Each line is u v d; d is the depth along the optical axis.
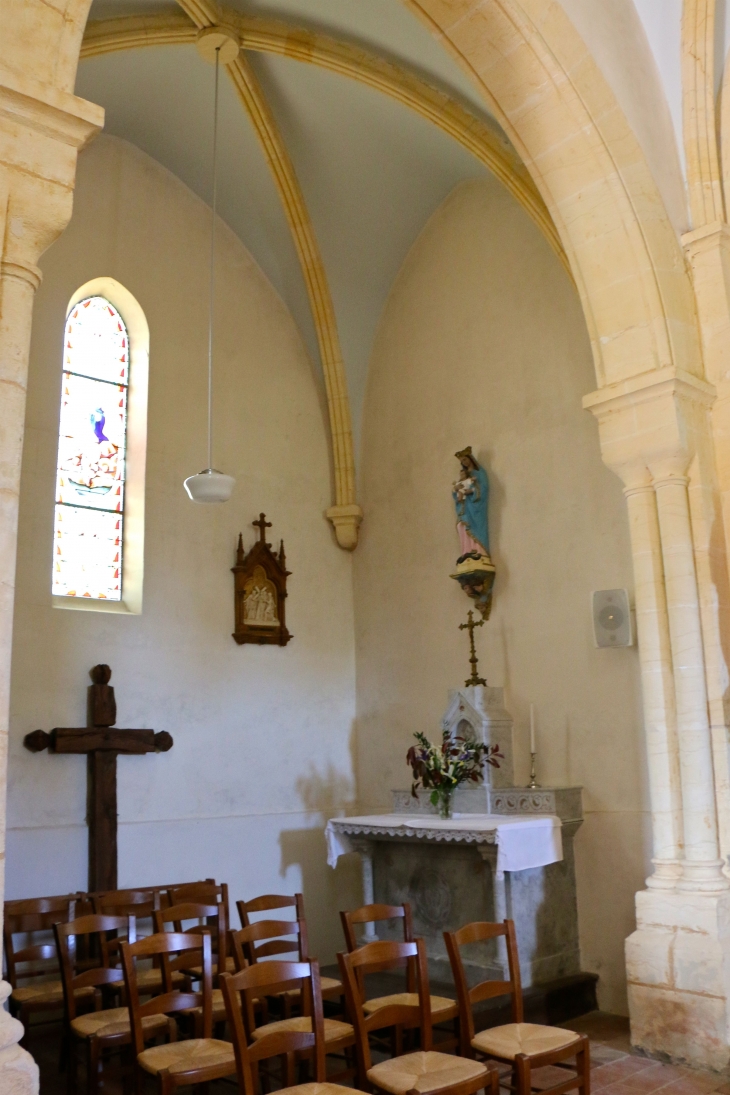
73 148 4.14
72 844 8.81
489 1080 4.66
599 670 8.91
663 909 6.86
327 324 11.45
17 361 3.88
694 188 7.81
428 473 10.87
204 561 10.37
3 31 3.99
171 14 8.95
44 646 8.98
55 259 9.77
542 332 9.88
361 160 10.47
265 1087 6.36
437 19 7.17
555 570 9.40
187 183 11.10
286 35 8.97
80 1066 7.03
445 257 11.03
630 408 7.46
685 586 7.18
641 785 8.44
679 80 7.87
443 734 9.37
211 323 10.61
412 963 6.42
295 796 10.55
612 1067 6.60
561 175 7.60
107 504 10.03
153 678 9.70
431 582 10.68
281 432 11.37
